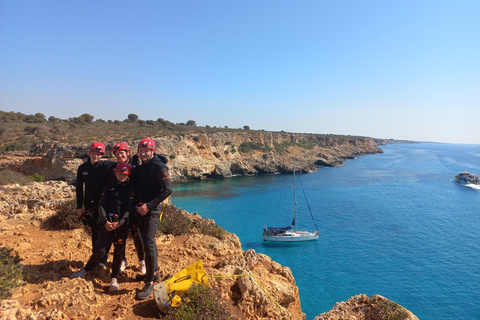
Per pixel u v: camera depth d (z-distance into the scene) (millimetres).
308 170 120500
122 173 4883
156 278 5254
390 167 145625
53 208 10578
